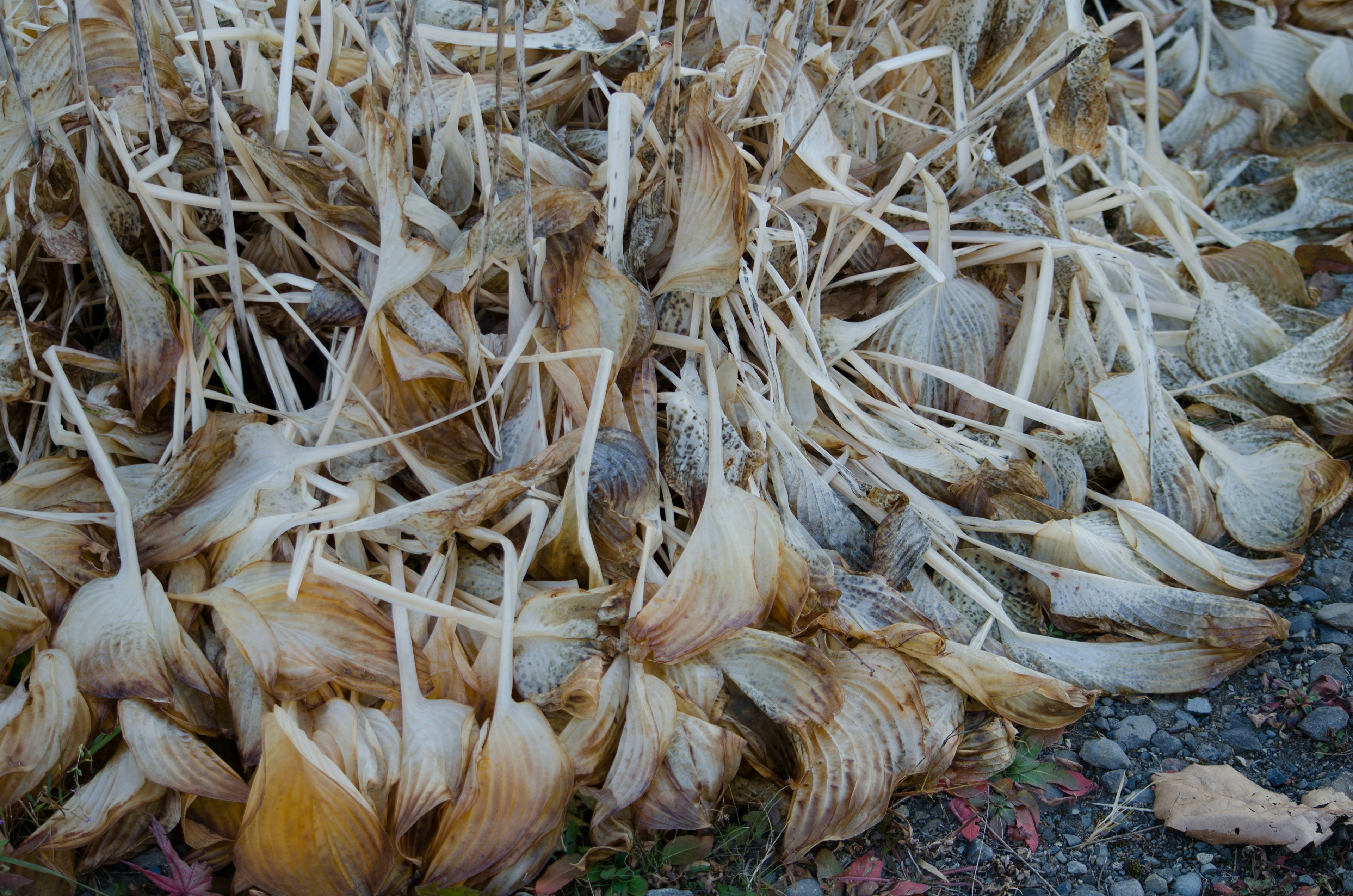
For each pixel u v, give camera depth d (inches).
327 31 50.8
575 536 47.2
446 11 55.4
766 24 54.6
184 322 48.6
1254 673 51.2
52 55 49.9
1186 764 48.6
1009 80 60.5
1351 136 71.5
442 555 47.6
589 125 56.9
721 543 46.3
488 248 47.2
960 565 52.5
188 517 46.4
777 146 52.9
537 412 48.6
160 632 44.9
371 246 48.4
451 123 49.6
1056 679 49.5
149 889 44.3
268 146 50.8
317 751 42.8
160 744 43.9
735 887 45.1
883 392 54.2
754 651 46.5
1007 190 57.1
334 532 45.5
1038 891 45.6
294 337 51.3
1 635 46.0
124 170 49.8
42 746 43.8
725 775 45.4
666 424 51.8
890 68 57.9
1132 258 61.1
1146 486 53.4
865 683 47.1
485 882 44.0
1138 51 76.6
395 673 45.1
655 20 57.2
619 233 49.4
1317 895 44.8
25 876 43.0
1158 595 50.9
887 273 55.4
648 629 45.4
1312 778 48.0
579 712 44.7
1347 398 57.3
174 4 53.9
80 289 52.2
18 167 49.3
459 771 43.9
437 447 48.4
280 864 42.4
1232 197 67.9
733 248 48.9
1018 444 54.9
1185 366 59.7
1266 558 54.6
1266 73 73.0
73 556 46.3
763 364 53.7
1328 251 64.1
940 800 47.4
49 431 49.9
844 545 51.1
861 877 45.3
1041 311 55.0
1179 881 45.7
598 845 44.9
